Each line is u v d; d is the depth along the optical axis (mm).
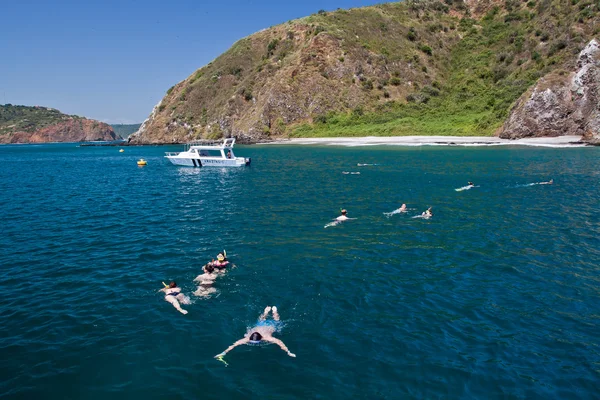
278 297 11055
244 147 75438
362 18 105562
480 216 19734
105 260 14258
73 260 14297
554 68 73625
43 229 18609
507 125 62031
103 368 8062
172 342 8961
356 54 94312
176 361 8281
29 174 42188
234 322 9781
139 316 10133
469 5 113562
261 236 16844
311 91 91438
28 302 10961
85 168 48281
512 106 63812
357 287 11641
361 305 10555
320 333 9234
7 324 9766
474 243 15594
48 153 86625
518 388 7344
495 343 8773
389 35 101812
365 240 16125
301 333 9258
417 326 9492
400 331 9266
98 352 8602
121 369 8039
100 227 18875
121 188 31109
